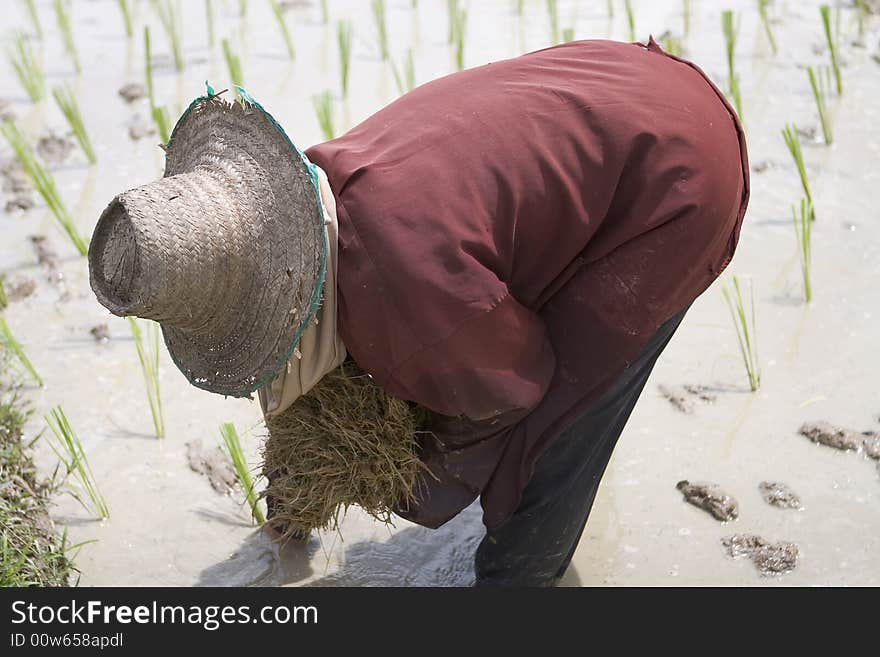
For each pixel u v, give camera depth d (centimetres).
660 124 260
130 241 234
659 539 350
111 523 361
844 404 389
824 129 509
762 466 370
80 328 436
